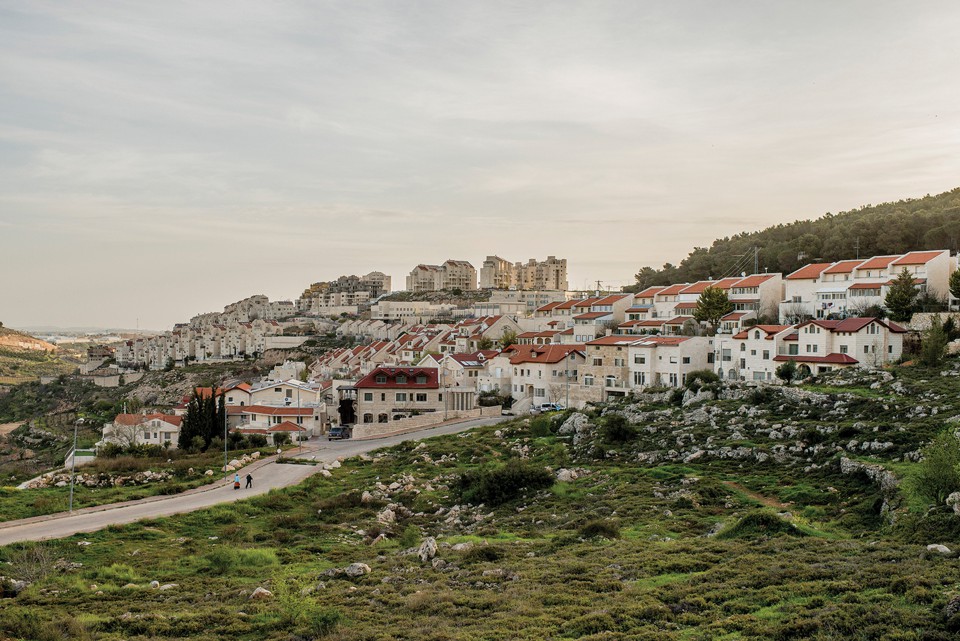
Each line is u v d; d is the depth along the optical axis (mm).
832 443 74562
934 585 35438
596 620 35125
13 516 68625
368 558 55625
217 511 71062
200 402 121375
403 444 111375
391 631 35625
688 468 78188
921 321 121875
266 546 61188
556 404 139875
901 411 78438
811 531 53188
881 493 58719
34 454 199500
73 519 68250
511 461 83562
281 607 40906
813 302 147625
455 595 41469
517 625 35531
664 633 33000
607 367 142625
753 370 125188
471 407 150250
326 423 151500
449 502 79688
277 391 155375
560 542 55562
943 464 52125
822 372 113312
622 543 52750
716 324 153375
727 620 33906
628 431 94188
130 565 54000
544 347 155125
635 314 180750
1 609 42312
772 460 75812
